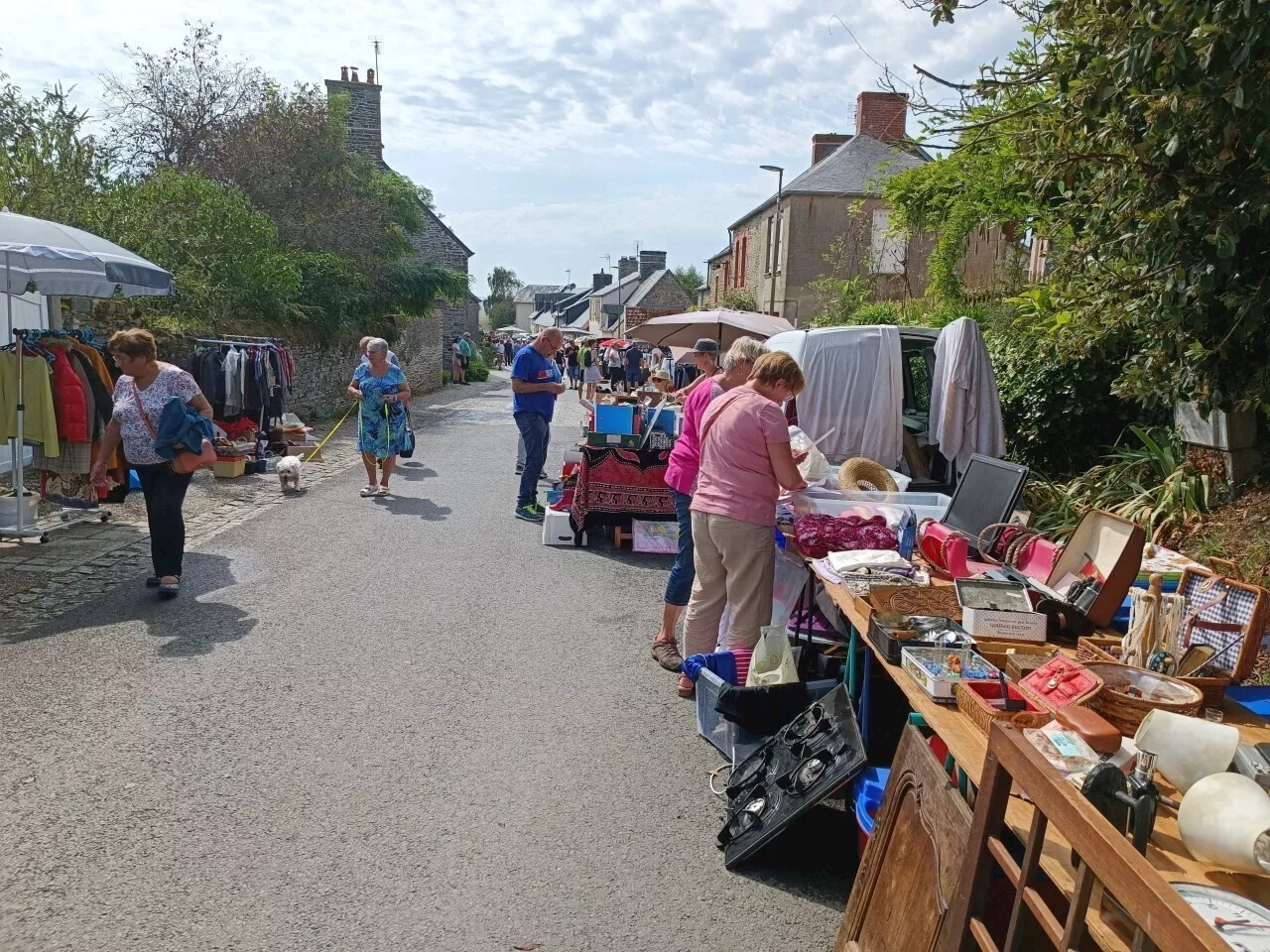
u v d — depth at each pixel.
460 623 5.87
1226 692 2.83
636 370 26.94
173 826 3.37
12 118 12.63
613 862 3.27
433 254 36.81
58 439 7.25
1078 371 9.03
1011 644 3.08
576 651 5.45
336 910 2.92
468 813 3.55
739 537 4.41
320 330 18.50
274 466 11.68
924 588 3.37
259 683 4.74
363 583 6.67
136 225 13.16
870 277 21.05
